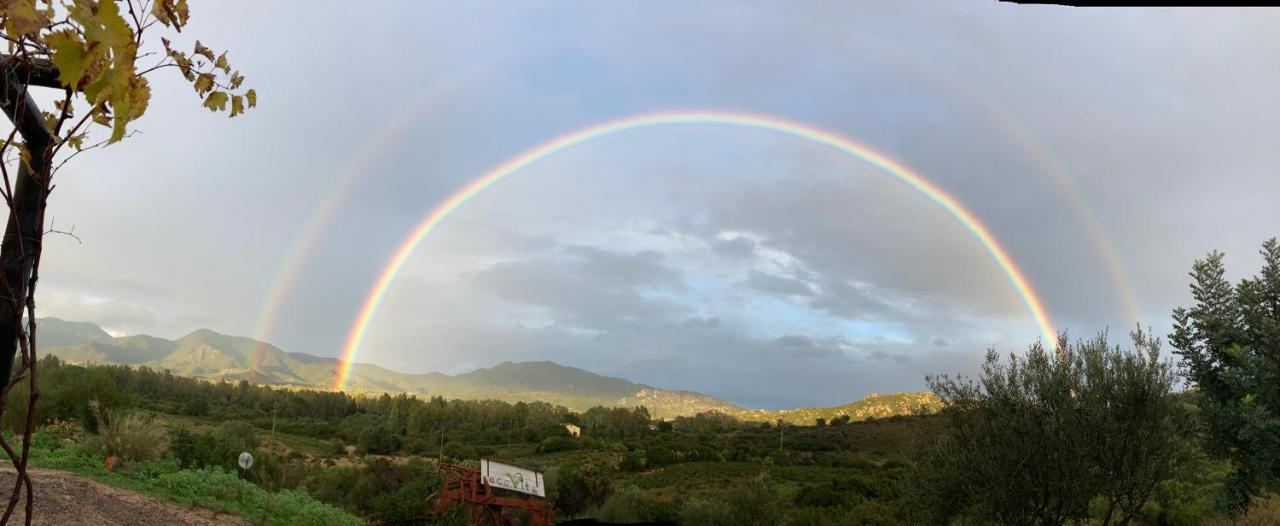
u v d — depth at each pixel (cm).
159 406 11269
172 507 1308
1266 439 1108
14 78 169
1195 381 1241
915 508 1500
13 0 128
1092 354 1339
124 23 139
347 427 13800
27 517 143
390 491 3894
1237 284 1185
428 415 16638
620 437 15812
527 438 14050
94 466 1555
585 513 5562
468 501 3219
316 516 1650
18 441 1612
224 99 206
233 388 18350
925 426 1528
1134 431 1267
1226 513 1269
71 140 153
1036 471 1320
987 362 1412
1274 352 1119
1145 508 1645
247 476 2319
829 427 14800
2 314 200
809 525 4241
